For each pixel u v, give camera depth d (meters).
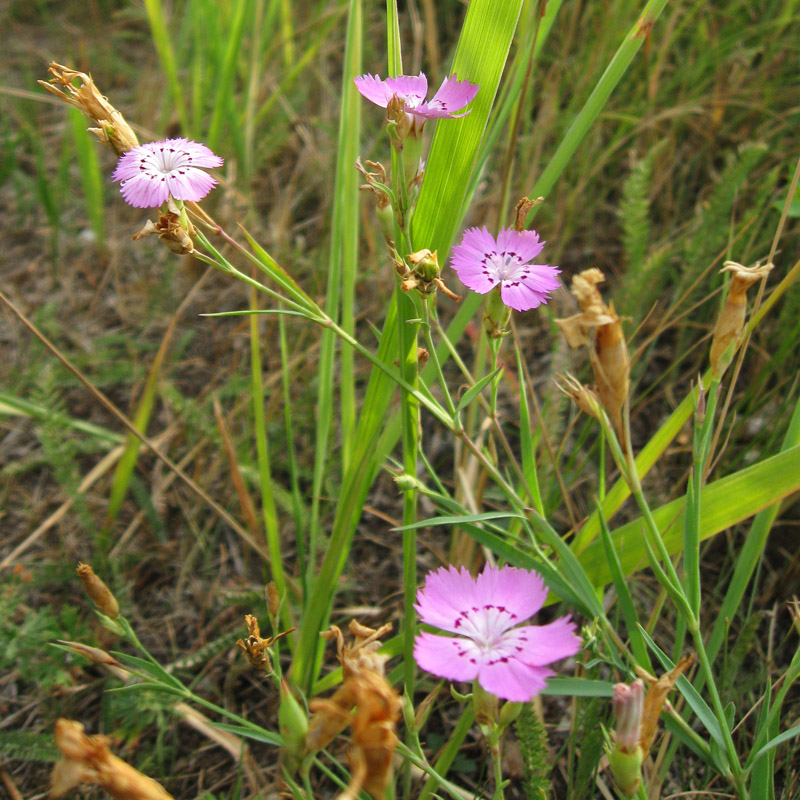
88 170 0.39
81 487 0.32
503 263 0.19
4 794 0.25
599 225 0.40
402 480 0.20
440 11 0.47
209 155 0.20
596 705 0.21
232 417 0.33
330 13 0.43
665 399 0.33
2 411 0.30
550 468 0.29
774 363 0.29
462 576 0.17
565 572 0.21
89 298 0.40
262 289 0.20
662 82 0.41
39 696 0.27
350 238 0.26
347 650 0.16
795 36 0.39
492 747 0.16
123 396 0.37
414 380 0.20
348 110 0.25
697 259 0.32
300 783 0.25
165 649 0.29
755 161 0.30
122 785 0.15
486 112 0.20
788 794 0.22
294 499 0.25
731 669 0.23
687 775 0.24
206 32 0.41
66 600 0.30
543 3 0.23
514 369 0.34
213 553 0.31
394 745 0.14
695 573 0.18
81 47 0.49
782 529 0.29
